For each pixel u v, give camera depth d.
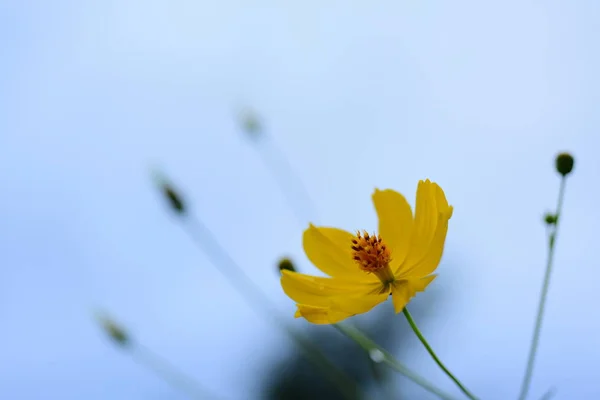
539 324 0.53
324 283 0.55
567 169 0.55
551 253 0.54
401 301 0.51
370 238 0.54
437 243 0.52
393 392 0.60
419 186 0.53
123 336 0.65
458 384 0.50
